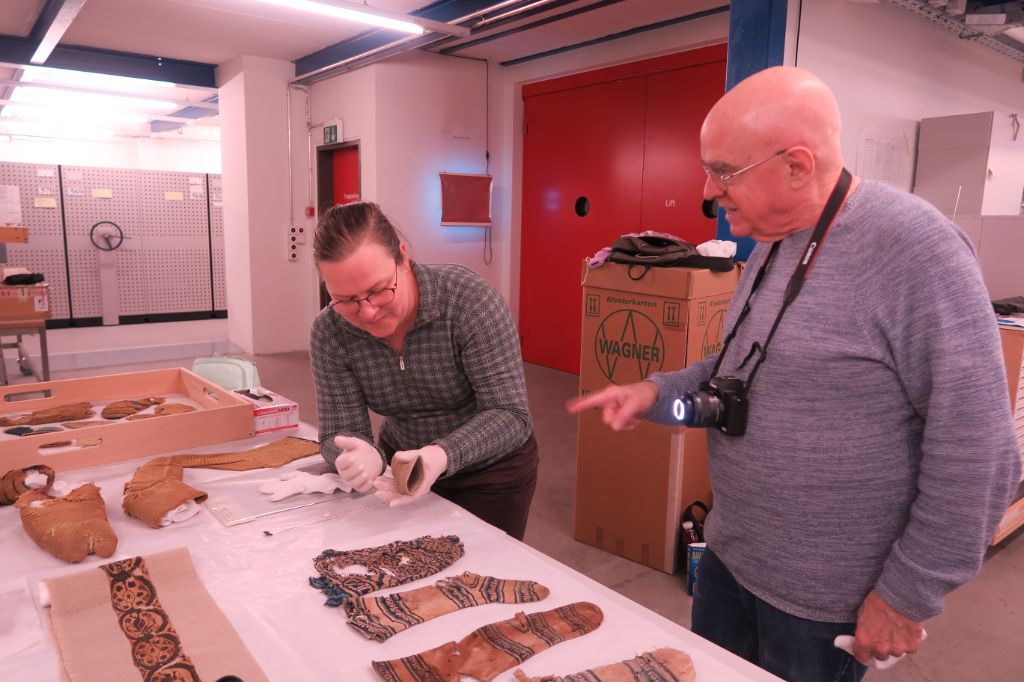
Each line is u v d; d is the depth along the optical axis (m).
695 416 1.05
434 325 1.38
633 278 2.55
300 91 6.38
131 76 6.12
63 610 0.96
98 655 0.87
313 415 4.46
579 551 2.83
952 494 0.86
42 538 1.15
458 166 6.01
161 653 0.88
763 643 1.11
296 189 6.48
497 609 1.01
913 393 0.92
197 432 1.69
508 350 1.42
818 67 2.99
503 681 0.84
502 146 6.23
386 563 1.12
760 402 1.03
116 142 10.45
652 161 5.01
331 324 1.44
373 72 5.48
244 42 5.64
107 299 7.70
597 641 0.93
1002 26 3.64
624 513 2.75
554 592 1.06
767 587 1.08
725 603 1.23
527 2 4.09
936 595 0.88
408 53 5.59
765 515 1.05
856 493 0.98
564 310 5.93
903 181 3.74
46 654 0.88
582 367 2.79
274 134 6.29
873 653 0.96
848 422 0.96
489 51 5.64
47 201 7.30
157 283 8.05
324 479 1.45
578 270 5.75
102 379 1.97
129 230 7.77
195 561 1.14
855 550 0.99
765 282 1.07
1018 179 3.74
